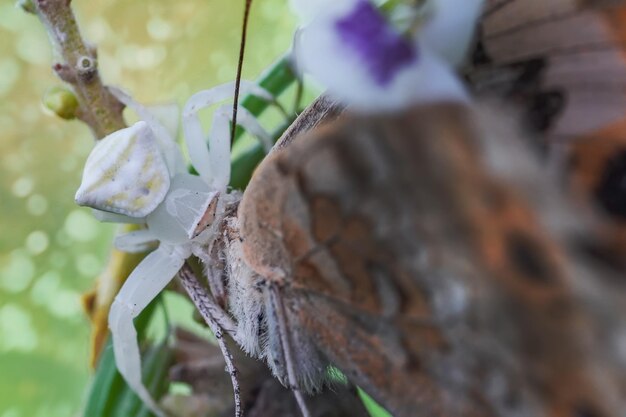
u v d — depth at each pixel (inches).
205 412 3.8
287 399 3.8
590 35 2.9
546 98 2.9
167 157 3.8
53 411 5.2
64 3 3.6
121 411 3.7
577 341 2.8
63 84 3.7
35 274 5.8
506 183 2.7
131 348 3.7
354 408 3.8
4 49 6.3
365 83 2.7
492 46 2.9
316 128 3.3
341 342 3.5
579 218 2.8
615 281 2.8
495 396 3.1
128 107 3.8
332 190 3.1
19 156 6.2
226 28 5.9
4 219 6.0
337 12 2.7
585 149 2.8
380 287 3.2
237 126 3.9
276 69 3.9
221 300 3.8
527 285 2.9
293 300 3.5
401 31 2.8
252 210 3.5
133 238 3.8
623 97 2.8
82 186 3.7
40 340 5.5
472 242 2.9
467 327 3.0
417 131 2.8
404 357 3.3
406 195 2.9
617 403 2.8
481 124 2.7
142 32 6.0
